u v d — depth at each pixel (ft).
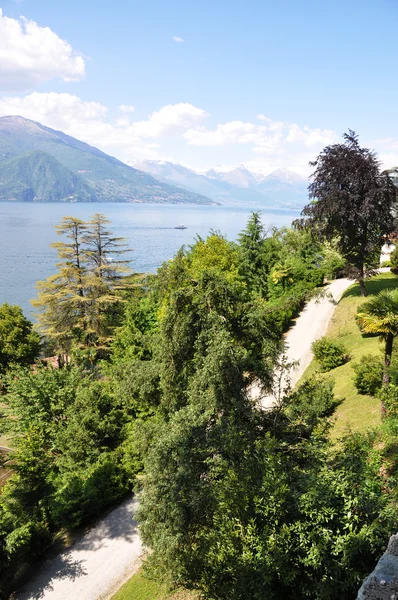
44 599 51.62
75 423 74.18
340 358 90.02
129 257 433.07
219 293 52.75
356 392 72.69
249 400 48.65
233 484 28.48
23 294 275.18
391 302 56.54
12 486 65.16
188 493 37.65
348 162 109.09
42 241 520.83
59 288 123.03
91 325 122.52
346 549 23.41
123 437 76.07
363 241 119.65
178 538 35.70
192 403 48.32
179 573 30.17
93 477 66.74
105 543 59.82
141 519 44.62
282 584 24.72
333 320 121.08
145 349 90.63
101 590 51.60
